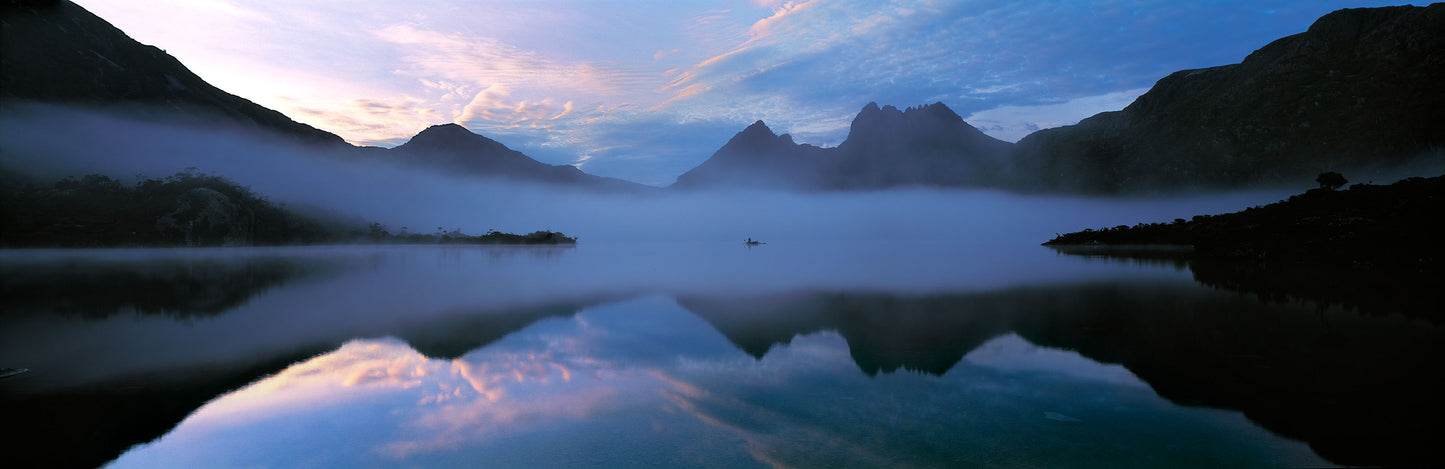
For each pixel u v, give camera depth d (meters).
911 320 20.30
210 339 17.44
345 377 13.10
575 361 14.70
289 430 9.80
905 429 9.70
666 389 12.14
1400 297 22.20
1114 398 10.99
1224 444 8.66
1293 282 28.20
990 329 18.28
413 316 22.02
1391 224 42.44
